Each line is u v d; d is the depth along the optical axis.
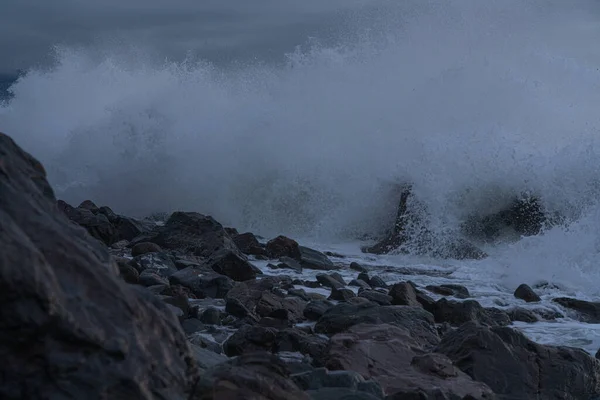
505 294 36.06
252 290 30.06
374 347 20.73
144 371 10.81
